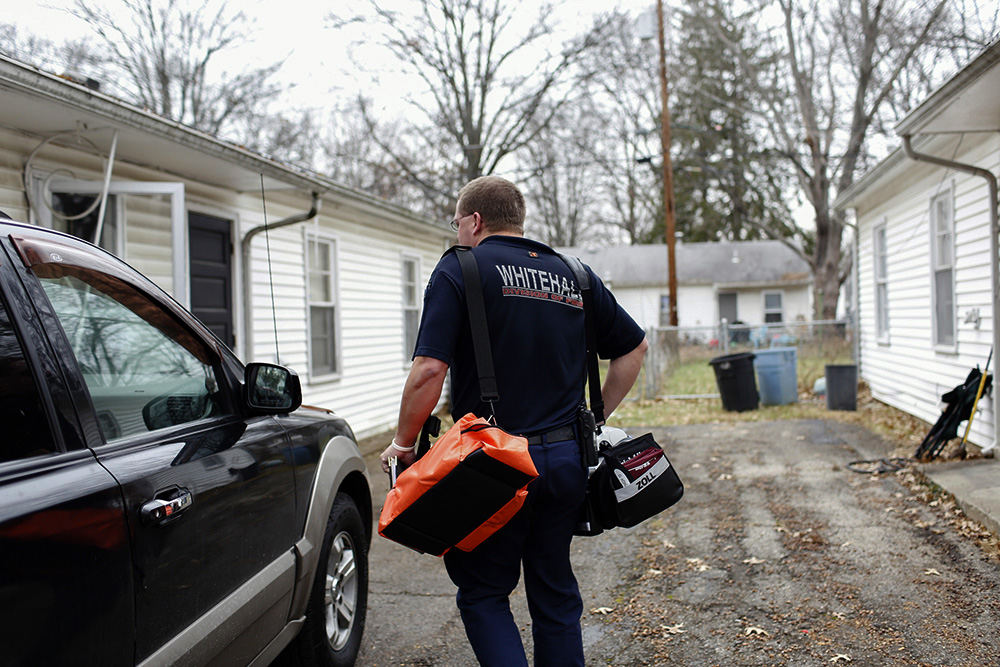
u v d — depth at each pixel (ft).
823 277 67.97
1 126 15.46
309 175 23.07
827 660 10.14
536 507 7.14
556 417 7.20
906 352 30.86
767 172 74.74
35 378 5.32
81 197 17.54
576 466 7.19
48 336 5.60
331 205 29.35
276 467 8.18
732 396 34.50
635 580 13.65
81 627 4.87
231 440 7.49
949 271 25.72
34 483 4.82
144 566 5.56
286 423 9.08
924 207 27.89
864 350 40.19
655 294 97.35
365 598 11.07
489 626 6.91
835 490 18.88
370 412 33.55
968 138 22.35
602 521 7.67
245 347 24.18
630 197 114.83
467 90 72.74
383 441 31.37
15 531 4.47
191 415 7.29
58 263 6.07
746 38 67.87
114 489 5.37
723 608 12.14
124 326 6.70
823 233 66.85
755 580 13.26
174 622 5.94
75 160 17.37
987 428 21.42
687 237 116.47
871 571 13.26
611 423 33.17
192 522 6.27
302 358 27.58
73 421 5.49
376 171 76.89
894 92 52.95
